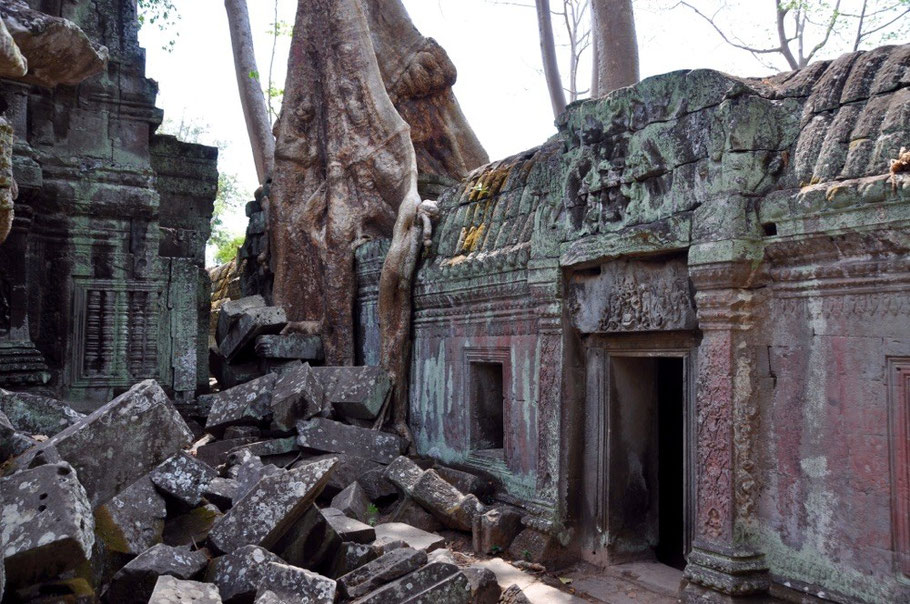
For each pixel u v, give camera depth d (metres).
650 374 6.69
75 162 10.26
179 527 5.24
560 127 6.82
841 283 4.52
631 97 5.95
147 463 4.92
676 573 6.13
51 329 10.11
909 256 4.14
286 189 12.25
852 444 4.43
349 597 4.56
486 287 7.89
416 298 9.43
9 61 3.51
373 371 9.23
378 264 10.29
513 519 6.86
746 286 5.03
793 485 4.78
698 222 5.22
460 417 8.43
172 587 3.94
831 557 4.52
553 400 6.67
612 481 6.39
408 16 13.01
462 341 8.46
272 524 4.79
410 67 12.60
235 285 17.00
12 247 9.34
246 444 8.75
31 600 3.62
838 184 4.44
